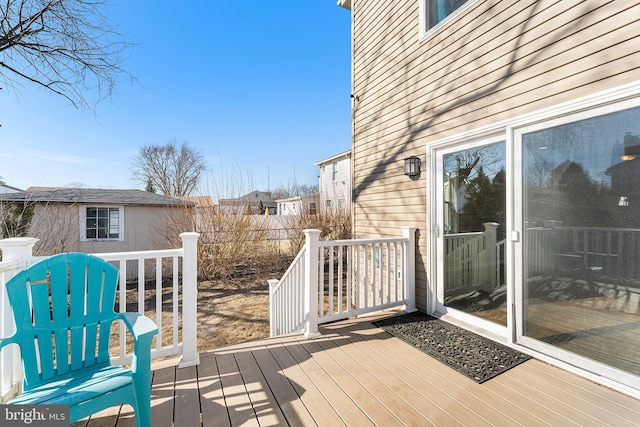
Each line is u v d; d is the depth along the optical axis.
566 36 2.24
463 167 3.16
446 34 3.31
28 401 1.26
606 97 1.99
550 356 2.30
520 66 2.55
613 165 1.99
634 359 1.88
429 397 1.89
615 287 1.98
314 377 2.15
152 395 1.94
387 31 4.32
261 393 1.96
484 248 2.92
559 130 2.28
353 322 3.31
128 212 9.28
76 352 1.63
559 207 2.27
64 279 1.67
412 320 3.32
